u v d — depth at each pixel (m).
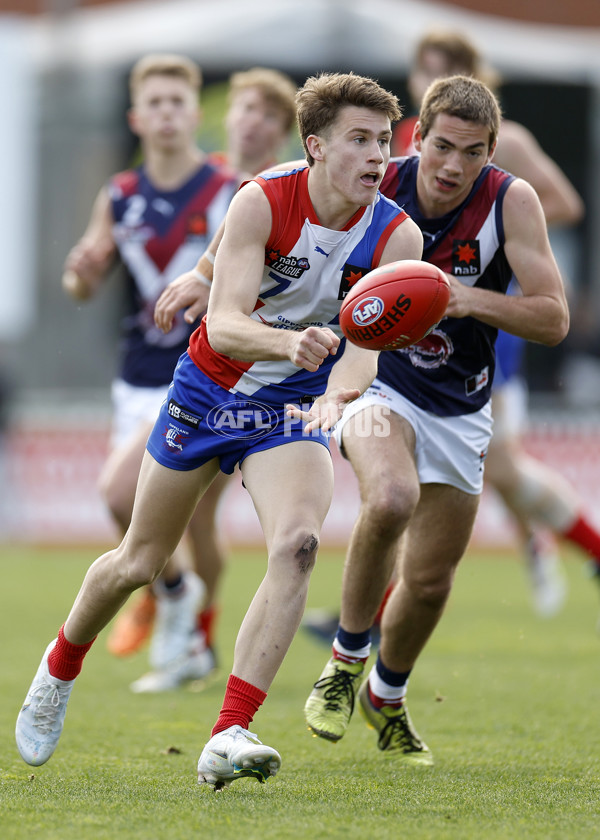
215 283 12.57
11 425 50.19
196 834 10.68
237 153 24.59
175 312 15.45
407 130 24.75
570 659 24.50
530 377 51.75
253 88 24.42
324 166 12.35
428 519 15.12
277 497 12.59
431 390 15.09
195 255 23.19
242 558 46.81
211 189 23.41
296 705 19.52
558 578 32.31
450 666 23.55
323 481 12.77
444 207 14.87
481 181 14.86
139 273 23.33
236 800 12.20
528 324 14.61
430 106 14.52
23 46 54.25
